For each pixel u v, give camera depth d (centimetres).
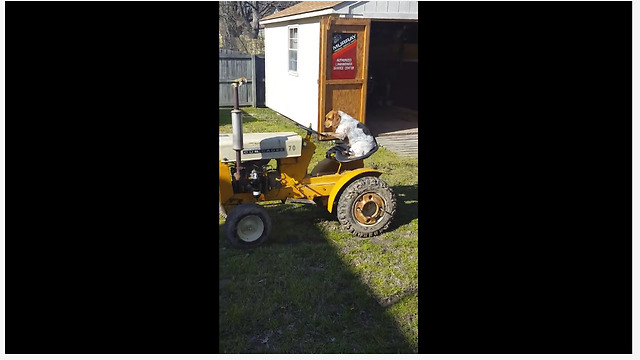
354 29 869
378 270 396
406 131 973
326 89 878
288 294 360
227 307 340
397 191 591
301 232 467
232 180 440
